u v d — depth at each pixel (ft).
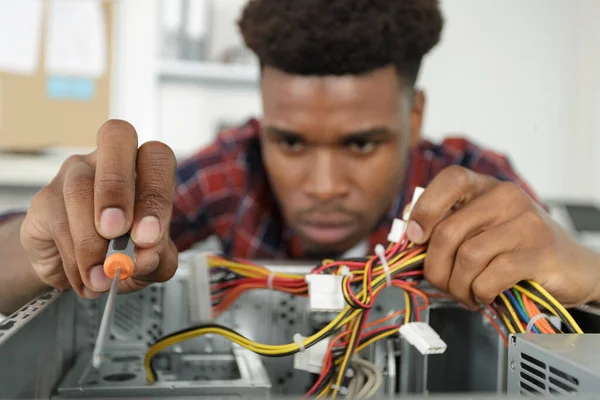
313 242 2.53
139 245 1.10
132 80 5.96
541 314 1.29
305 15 2.09
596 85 7.16
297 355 1.38
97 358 0.84
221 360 1.43
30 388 1.02
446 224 1.36
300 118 2.21
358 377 1.36
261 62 2.39
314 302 1.32
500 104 7.16
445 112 7.11
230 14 6.49
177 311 1.46
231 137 3.46
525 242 1.34
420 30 2.29
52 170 5.51
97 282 1.10
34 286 1.47
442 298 1.50
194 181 3.27
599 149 7.16
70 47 5.97
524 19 7.13
